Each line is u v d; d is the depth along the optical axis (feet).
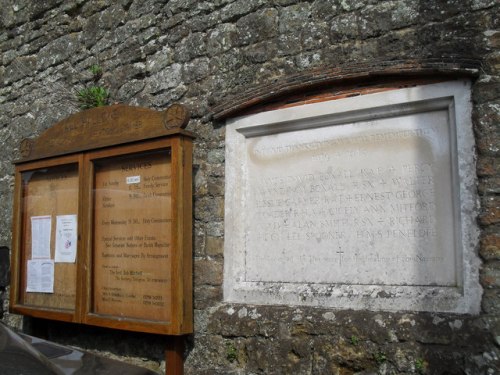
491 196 8.80
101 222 12.58
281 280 10.80
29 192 14.51
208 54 12.48
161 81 13.30
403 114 9.91
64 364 7.32
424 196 9.55
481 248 8.78
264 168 11.32
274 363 10.26
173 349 11.30
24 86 17.37
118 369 7.59
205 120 12.20
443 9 9.69
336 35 10.72
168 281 11.26
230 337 10.97
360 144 10.28
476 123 9.04
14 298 14.24
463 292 8.88
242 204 11.49
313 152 10.77
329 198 10.48
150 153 11.82
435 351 8.76
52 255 13.73
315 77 10.57
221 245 11.59
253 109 11.52
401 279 9.57
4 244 16.99
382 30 10.24
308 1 11.19
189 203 11.30
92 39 15.30
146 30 13.88
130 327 11.52
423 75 9.66
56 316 13.07
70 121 13.48
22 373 6.49
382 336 9.23
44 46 16.89
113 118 12.50
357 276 9.99
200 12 12.76
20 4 17.78
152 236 11.63
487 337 8.45
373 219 9.98
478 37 9.26
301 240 10.68
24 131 17.08
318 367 9.78
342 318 9.71
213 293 11.46
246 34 11.91
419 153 9.70
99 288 12.42
